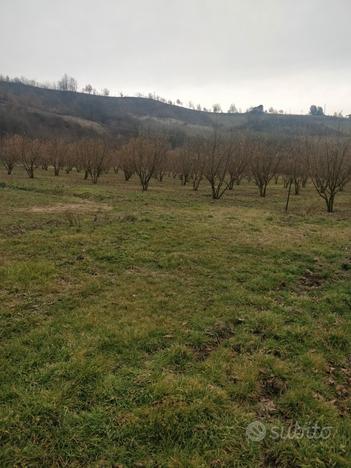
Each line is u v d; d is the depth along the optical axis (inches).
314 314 219.1
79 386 140.1
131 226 424.5
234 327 197.3
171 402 132.2
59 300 217.6
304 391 144.8
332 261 322.3
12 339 172.2
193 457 112.7
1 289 228.7
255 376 152.2
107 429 120.7
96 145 1107.3
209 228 432.5
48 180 1039.6
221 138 967.0
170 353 165.6
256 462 113.0
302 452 117.0
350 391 149.2
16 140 1175.0
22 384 139.9
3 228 393.4
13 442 114.6
